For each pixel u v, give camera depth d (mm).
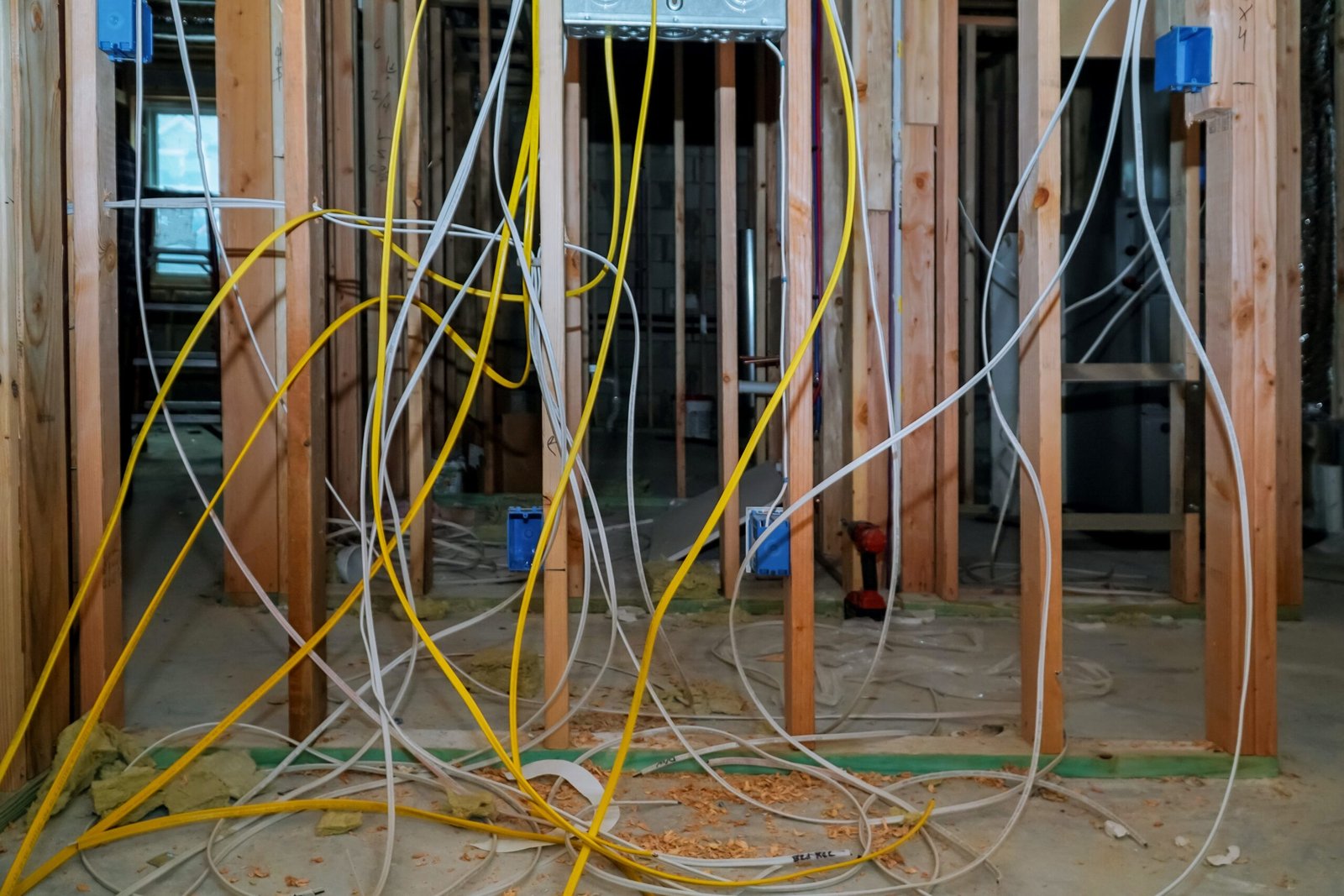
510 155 6867
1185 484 2957
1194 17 1702
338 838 1488
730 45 2709
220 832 1485
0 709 1542
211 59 7551
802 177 1693
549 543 1698
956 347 2938
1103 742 1812
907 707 2080
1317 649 2639
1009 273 4469
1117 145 4184
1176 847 1491
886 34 2836
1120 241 3865
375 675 1465
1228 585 1752
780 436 3564
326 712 1861
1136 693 2209
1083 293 4203
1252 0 1676
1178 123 2965
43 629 1621
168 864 1368
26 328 1568
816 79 3039
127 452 4691
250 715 1947
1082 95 5117
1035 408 1706
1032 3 1674
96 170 1653
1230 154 1697
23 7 1564
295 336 1707
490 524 4195
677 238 4723
